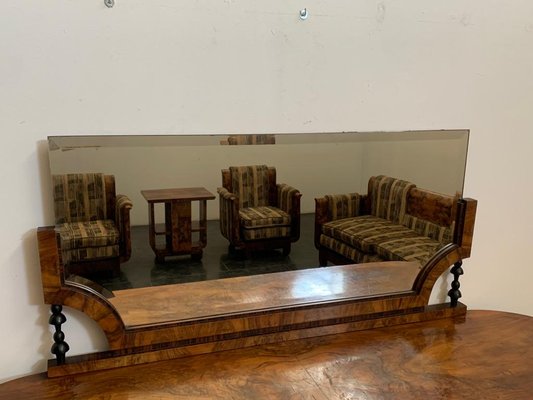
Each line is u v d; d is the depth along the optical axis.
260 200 1.12
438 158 1.25
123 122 0.99
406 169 1.22
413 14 1.16
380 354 1.11
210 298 1.10
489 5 1.22
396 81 1.18
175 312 1.07
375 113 1.19
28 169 0.94
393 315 1.25
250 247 1.13
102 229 0.99
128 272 1.03
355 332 1.21
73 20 0.92
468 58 1.24
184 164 1.04
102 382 0.97
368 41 1.13
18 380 0.97
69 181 0.95
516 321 1.30
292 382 0.98
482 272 1.43
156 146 1.01
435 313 1.30
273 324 1.13
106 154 0.97
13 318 1.00
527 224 1.43
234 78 1.05
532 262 1.48
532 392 0.99
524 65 1.29
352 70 1.14
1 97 0.90
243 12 1.02
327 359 1.08
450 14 1.19
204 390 0.95
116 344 1.02
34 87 0.92
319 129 1.15
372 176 1.19
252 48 1.05
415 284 1.27
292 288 1.17
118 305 1.02
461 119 1.27
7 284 0.98
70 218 0.96
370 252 1.22
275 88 1.09
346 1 1.09
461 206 1.26
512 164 1.36
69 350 1.04
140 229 1.03
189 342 1.07
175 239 1.05
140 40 0.97
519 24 1.26
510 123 1.33
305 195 1.16
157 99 1.01
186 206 1.06
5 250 0.96
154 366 1.03
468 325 1.27
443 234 1.27
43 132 0.94
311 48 1.09
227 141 1.06
